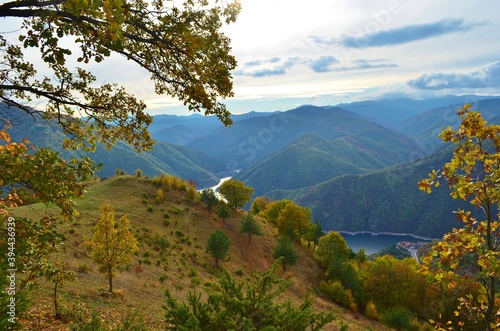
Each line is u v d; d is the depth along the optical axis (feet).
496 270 17.72
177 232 199.72
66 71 21.18
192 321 20.25
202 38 19.57
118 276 99.91
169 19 19.06
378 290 191.31
